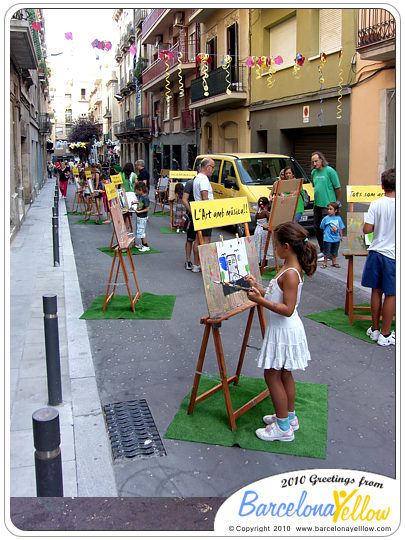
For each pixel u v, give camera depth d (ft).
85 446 12.60
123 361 18.01
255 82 60.64
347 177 43.57
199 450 12.50
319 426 13.42
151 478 11.48
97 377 16.72
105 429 13.38
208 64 74.49
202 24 77.46
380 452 12.34
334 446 12.60
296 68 46.83
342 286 27.53
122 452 12.44
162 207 63.57
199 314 23.15
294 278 11.91
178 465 11.93
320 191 31.94
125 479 11.45
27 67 57.26
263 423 13.64
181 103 94.07
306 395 15.12
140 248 38.40
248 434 13.08
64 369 17.20
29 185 75.31
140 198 37.68
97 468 11.75
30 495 10.88
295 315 12.41
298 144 55.57
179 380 16.46
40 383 16.07
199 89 73.87
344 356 18.17
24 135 70.38
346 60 42.60
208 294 13.01
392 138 39.01
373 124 39.91
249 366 17.53
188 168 90.33
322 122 47.16
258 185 40.06
